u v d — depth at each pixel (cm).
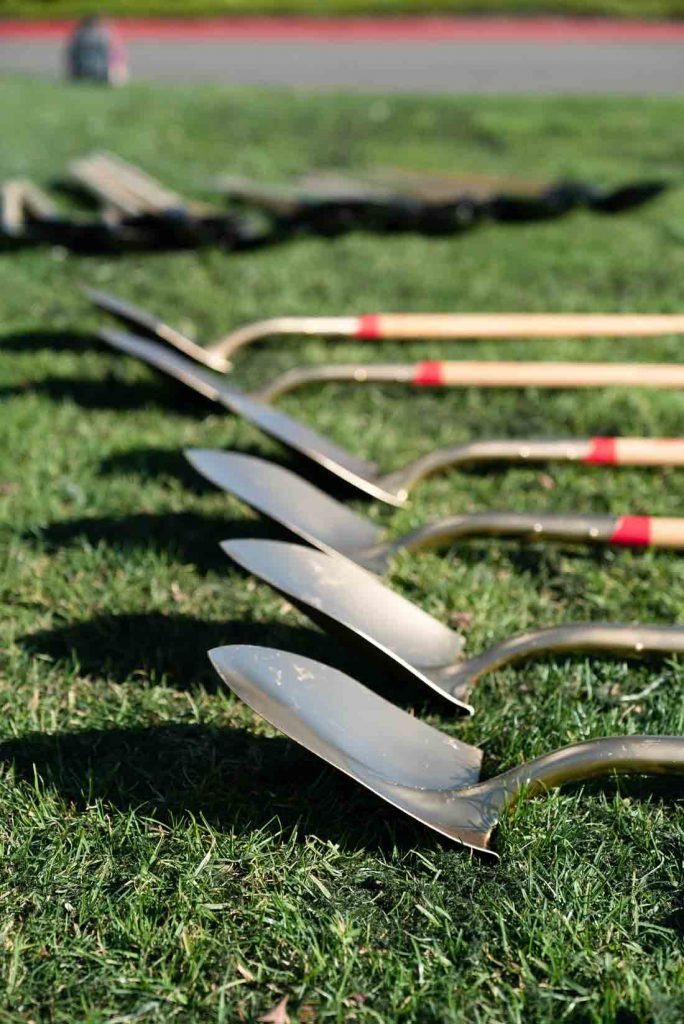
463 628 248
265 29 1563
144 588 256
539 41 1414
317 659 242
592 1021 199
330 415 304
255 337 328
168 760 227
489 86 1070
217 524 271
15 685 238
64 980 203
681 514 273
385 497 270
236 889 211
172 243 425
